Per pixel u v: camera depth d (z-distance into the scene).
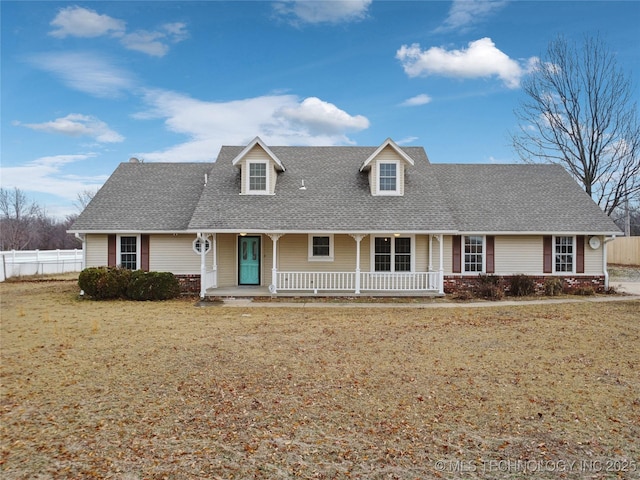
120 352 8.32
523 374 7.04
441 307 14.27
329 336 9.83
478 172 20.70
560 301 15.45
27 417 5.32
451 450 4.54
